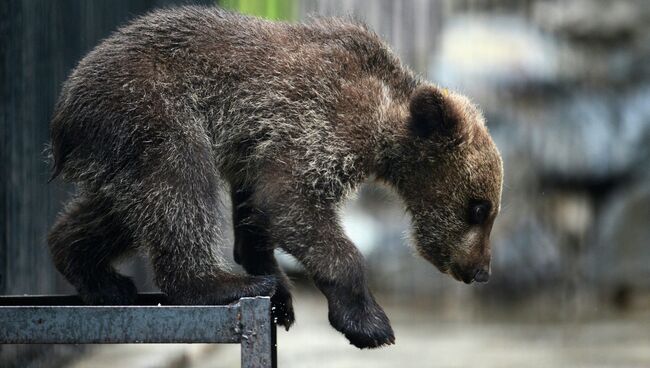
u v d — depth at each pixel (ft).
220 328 28.78
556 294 81.41
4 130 40.68
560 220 82.84
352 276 33.65
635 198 81.66
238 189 36.50
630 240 81.71
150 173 33.04
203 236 33.32
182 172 33.19
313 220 34.14
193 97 34.27
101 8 52.24
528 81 83.51
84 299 35.32
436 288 83.61
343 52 36.11
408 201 37.70
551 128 82.99
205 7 37.01
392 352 65.67
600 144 82.74
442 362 61.67
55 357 47.32
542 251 81.35
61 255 35.29
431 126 36.37
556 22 87.45
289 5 88.17
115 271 36.19
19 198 42.27
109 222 34.78
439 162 36.78
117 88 33.35
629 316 79.46
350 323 33.40
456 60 84.43
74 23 48.37
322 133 34.76
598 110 83.97
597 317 79.66
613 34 86.22
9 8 40.86
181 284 33.12
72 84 34.01
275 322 32.58
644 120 83.30
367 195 86.94
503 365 60.85
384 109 36.17
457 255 37.52
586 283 81.82
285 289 36.32
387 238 85.35
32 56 43.29
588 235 82.99
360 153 35.53
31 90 43.29
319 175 34.45
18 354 42.83
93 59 34.06
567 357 63.31
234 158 35.35
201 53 34.76
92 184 33.81
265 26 36.04
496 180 37.32
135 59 33.86
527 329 75.00
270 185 34.27
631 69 85.61
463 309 82.07
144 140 33.06
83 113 33.40
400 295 84.43
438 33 90.22
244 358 28.73
